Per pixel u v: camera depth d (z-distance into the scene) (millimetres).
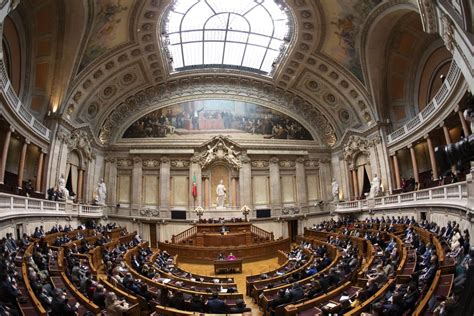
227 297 10742
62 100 23766
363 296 8977
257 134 33156
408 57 24922
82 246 15523
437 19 13875
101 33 23156
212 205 31734
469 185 12289
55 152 23578
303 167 33156
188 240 25797
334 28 24594
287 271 15273
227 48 31656
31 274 9055
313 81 31266
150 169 31469
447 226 14758
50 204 19672
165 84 32656
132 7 22516
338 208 30422
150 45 27172
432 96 24594
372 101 26781
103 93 29125
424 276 8680
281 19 27172
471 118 3902
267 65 33156
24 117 19578
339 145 32562
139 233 29953
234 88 33594
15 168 21656
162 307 8469
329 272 11984
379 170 27109
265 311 10375
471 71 11570
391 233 17094
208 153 31875
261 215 31625
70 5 19891
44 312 6625
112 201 29969
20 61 21984
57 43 22078
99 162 30438
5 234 14000
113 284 10664
